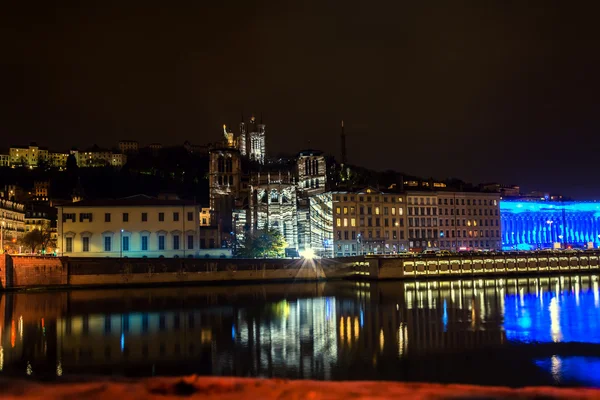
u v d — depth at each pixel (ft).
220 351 215.31
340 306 345.51
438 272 553.64
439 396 78.74
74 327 272.10
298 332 254.68
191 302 373.81
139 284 483.51
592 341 224.33
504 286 471.62
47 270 464.65
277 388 82.23
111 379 93.91
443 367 185.88
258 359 201.26
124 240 576.61
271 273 517.96
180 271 495.82
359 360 197.47
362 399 76.59
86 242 569.64
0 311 330.13
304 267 529.45
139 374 181.88
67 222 568.82
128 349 219.82
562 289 443.32
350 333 250.37
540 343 221.46
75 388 82.38
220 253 597.52
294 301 376.07
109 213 576.61
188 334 252.01
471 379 171.12
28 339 240.94
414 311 318.04
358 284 501.56
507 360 193.47
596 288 451.12
